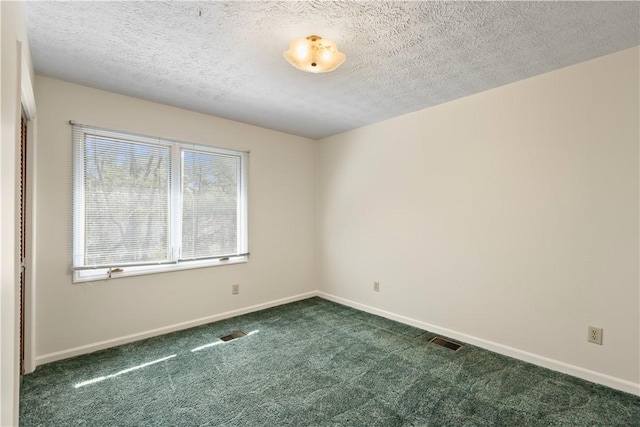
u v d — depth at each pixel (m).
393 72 2.37
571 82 2.26
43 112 2.44
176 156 3.16
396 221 3.45
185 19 1.73
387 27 1.80
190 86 2.64
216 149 3.46
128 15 1.69
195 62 2.23
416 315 3.26
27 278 2.31
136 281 2.90
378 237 3.65
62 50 2.06
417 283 3.25
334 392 2.08
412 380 2.23
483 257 2.75
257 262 3.82
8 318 1.15
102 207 2.72
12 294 1.25
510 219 2.58
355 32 1.85
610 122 2.10
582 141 2.22
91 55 2.13
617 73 2.07
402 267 3.39
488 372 2.33
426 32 1.85
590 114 2.18
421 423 1.78
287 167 4.12
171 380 2.22
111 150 2.77
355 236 3.92
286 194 4.11
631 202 2.03
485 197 2.73
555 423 1.78
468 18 1.71
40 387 2.12
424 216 3.19
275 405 1.95
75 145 2.59
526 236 2.49
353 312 3.74
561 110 2.31
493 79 2.50
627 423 1.77
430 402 1.97
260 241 3.85
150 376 2.27
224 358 2.55
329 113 3.32
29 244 2.33
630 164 2.03
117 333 2.79
